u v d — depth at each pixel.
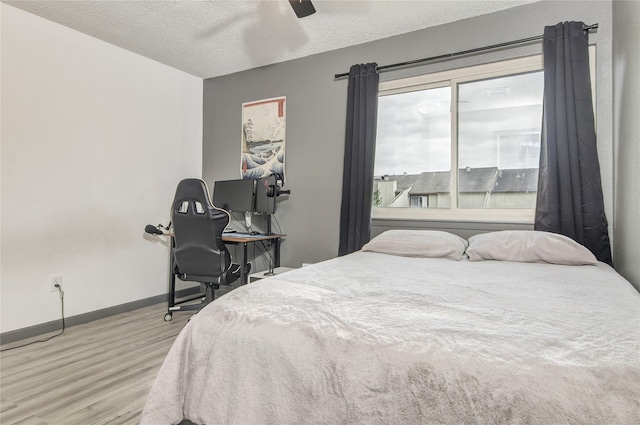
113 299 3.07
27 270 2.51
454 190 2.74
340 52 3.14
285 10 2.53
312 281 1.41
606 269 1.77
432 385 0.73
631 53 1.81
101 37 2.91
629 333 0.84
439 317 0.97
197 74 3.77
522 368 0.70
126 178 3.17
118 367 2.02
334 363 0.83
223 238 2.85
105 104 3.00
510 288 1.33
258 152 3.56
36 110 2.56
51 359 2.13
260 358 0.93
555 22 2.37
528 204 2.54
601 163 2.22
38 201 2.58
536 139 2.52
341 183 3.13
